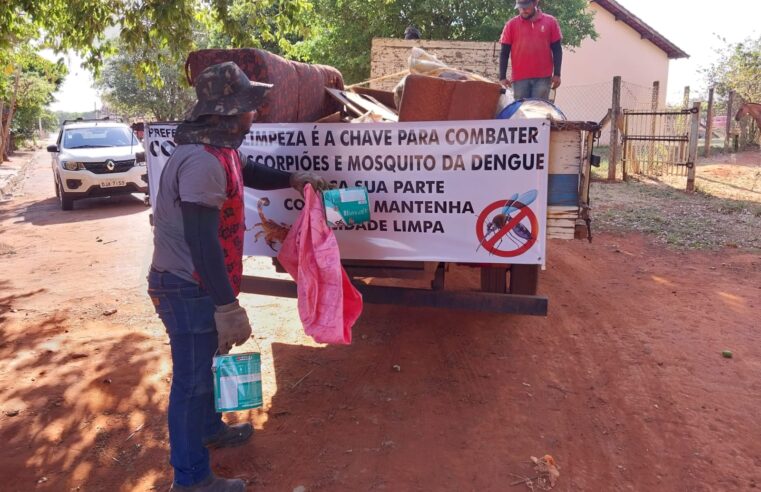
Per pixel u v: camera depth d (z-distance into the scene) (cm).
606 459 328
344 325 321
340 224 359
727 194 1227
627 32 2617
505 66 741
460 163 341
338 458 327
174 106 2897
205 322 275
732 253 758
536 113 374
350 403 385
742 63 2412
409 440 344
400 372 427
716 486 306
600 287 622
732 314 539
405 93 364
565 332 499
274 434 351
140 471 320
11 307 578
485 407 380
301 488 303
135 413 377
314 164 362
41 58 1173
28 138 4225
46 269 730
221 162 257
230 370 266
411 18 1470
